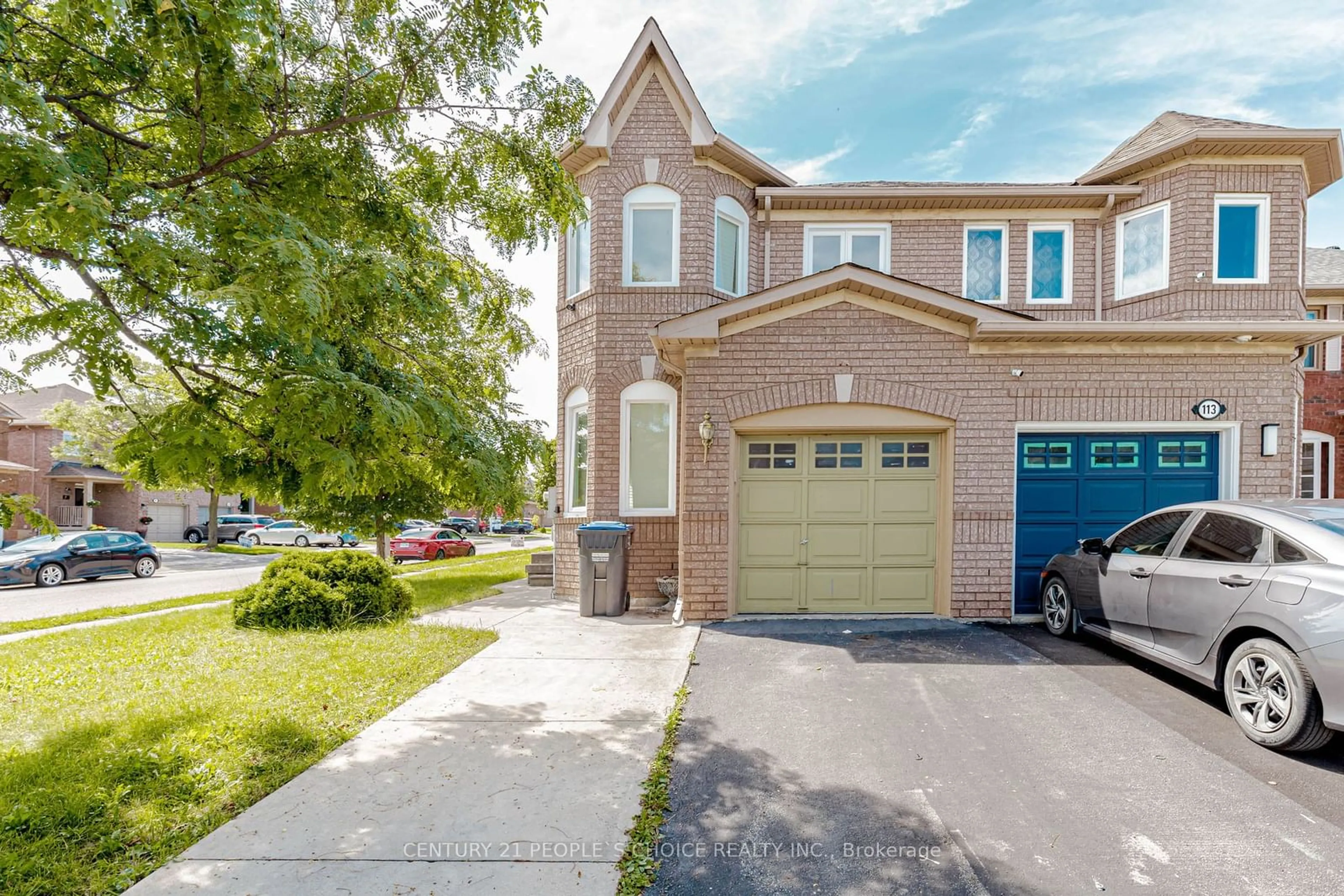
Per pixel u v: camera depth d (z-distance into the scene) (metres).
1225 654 4.77
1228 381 7.90
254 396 4.29
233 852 3.23
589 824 3.49
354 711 5.12
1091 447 8.11
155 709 5.13
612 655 6.67
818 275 7.81
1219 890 2.94
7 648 7.48
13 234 3.54
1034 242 10.90
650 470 10.38
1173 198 9.84
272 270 3.68
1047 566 7.30
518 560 22.55
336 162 5.32
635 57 10.14
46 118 3.22
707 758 4.28
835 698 5.34
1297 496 8.05
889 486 8.27
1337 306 12.89
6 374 4.75
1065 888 2.96
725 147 10.19
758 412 8.10
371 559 9.34
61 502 31.31
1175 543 5.45
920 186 10.80
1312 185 10.55
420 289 5.61
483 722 4.89
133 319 4.17
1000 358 8.00
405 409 4.39
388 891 2.93
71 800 3.61
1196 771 4.04
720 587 8.07
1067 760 4.20
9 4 3.92
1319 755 4.22
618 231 10.31
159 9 3.41
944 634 7.27
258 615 8.45
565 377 11.16
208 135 4.61
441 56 5.45
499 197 6.48
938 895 2.94
